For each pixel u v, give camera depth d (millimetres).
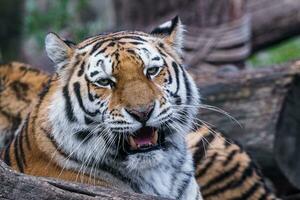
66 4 20891
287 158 12742
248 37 17125
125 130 8570
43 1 24672
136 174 8992
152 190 9047
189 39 16516
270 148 12492
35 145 9094
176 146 9141
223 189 10969
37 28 20922
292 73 12562
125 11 17469
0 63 12992
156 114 8570
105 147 8836
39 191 7383
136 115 8492
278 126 12570
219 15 16562
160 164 9031
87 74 8836
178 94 8945
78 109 8859
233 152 11047
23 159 9227
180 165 9227
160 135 8945
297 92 12664
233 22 16562
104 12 25172
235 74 12852
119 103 8578
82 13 23172
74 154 8914
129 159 8820
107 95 8695
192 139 10719
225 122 12648
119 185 8992
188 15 16609
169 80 8867
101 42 8969
